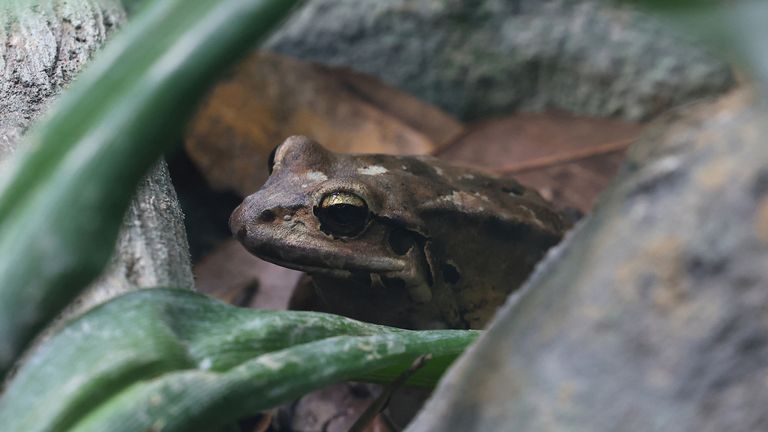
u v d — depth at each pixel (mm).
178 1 409
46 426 443
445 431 440
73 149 398
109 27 645
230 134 722
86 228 395
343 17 779
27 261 393
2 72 619
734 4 359
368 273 639
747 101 391
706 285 366
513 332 432
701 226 370
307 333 540
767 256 351
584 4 770
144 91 395
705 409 363
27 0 641
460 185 658
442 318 654
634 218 397
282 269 689
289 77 746
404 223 640
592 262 406
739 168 366
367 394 652
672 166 391
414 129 758
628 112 774
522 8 773
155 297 533
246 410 479
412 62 782
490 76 781
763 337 353
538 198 673
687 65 761
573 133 765
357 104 752
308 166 646
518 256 660
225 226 720
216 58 398
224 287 686
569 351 398
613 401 381
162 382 458
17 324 395
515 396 413
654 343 375
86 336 493
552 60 775
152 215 574
